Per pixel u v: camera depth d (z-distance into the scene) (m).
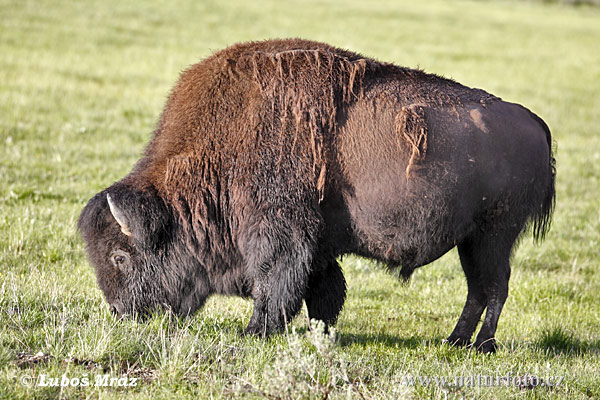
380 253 21.25
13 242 27.98
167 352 17.22
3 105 53.75
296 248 19.75
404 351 20.53
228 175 19.95
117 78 70.06
